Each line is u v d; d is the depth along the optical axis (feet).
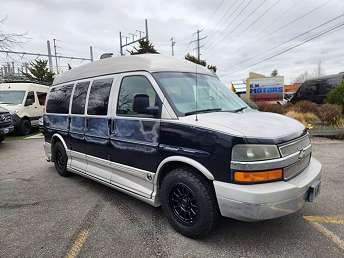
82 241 10.88
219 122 10.13
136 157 12.46
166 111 11.16
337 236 10.76
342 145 28.12
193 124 10.24
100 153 14.79
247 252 9.89
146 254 9.95
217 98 13.20
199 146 9.96
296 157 10.16
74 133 17.02
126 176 13.39
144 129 11.96
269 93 68.39
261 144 9.23
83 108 16.14
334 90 43.55
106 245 10.57
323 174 18.28
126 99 13.12
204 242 10.57
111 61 14.47
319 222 11.86
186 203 10.82
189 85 12.70
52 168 22.30
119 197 15.43
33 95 46.09
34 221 12.70
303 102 45.39
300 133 10.89
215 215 10.12
